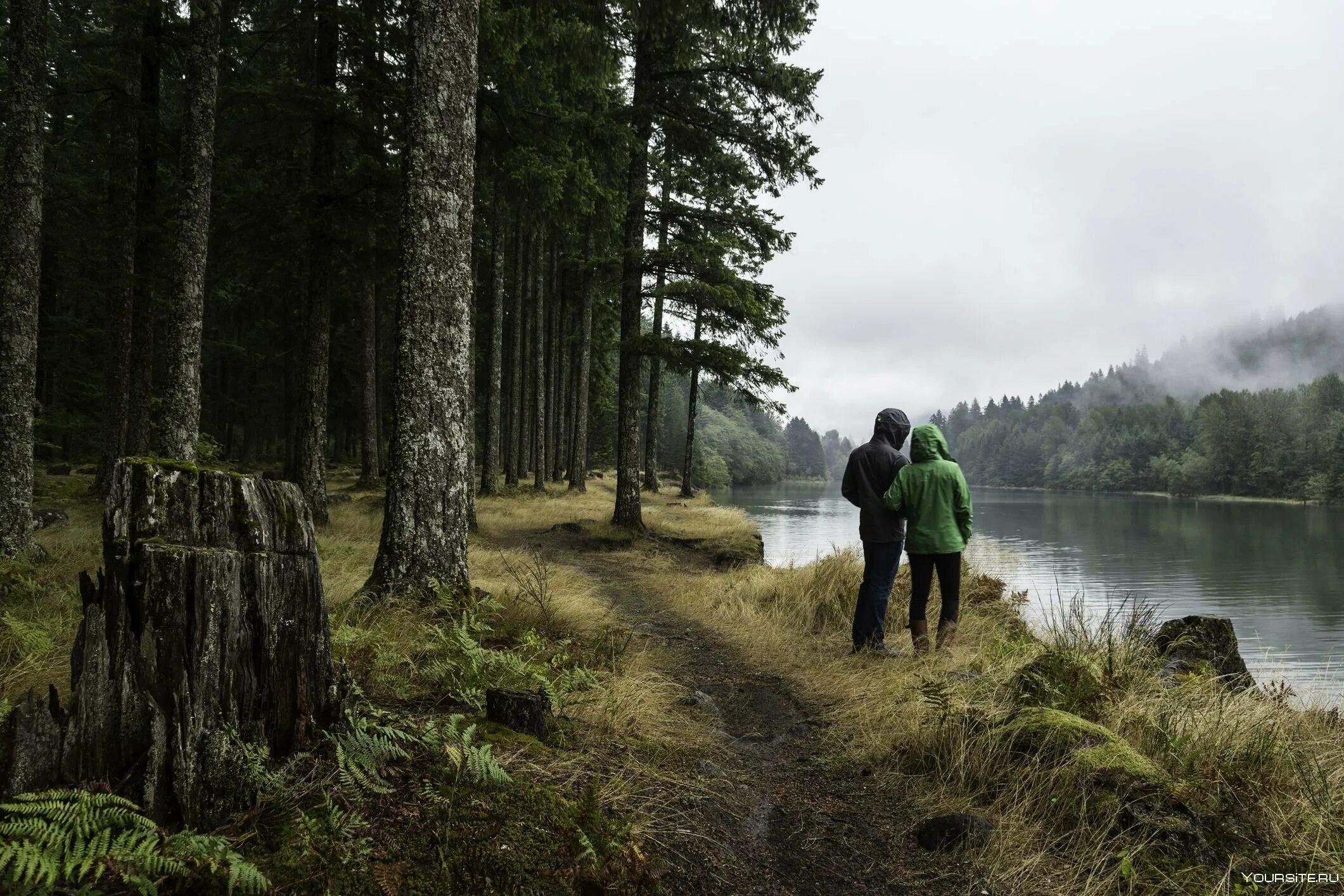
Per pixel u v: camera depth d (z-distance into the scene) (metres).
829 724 4.02
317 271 11.72
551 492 22.78
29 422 6.54
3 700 2.09
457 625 4.31
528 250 24.27
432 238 5.53
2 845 1.40
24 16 6.68
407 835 1.93
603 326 31.53
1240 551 29.59
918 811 2.92
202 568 1.94
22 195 6.58
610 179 14.53
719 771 3.19
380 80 11.37
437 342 5.52
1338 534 40.91
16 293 6.52
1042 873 2.42
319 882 1.69
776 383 13.20
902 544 5.67
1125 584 18.61
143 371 13.16
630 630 5.69
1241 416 110.06
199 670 1.91
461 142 5.68
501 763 2.54
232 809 1.91
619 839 2.17
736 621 6.82
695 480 66.69
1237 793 2.68
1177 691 3.84
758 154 12.82
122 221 12.29
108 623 1.86
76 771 1.73
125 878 1.49
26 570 5.46
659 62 12.93
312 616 2.28
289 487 2.34
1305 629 13.88
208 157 8.66
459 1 5.69
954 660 4.95
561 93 14.83
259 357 26.36
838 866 2.50
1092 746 2.91
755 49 11.60
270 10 13.01
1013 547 28.56
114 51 11.75
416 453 5.43
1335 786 2.77
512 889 1.85
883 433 5.78
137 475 2.04
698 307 13.54
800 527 28.34
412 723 2.61
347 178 11.27
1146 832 2.48
